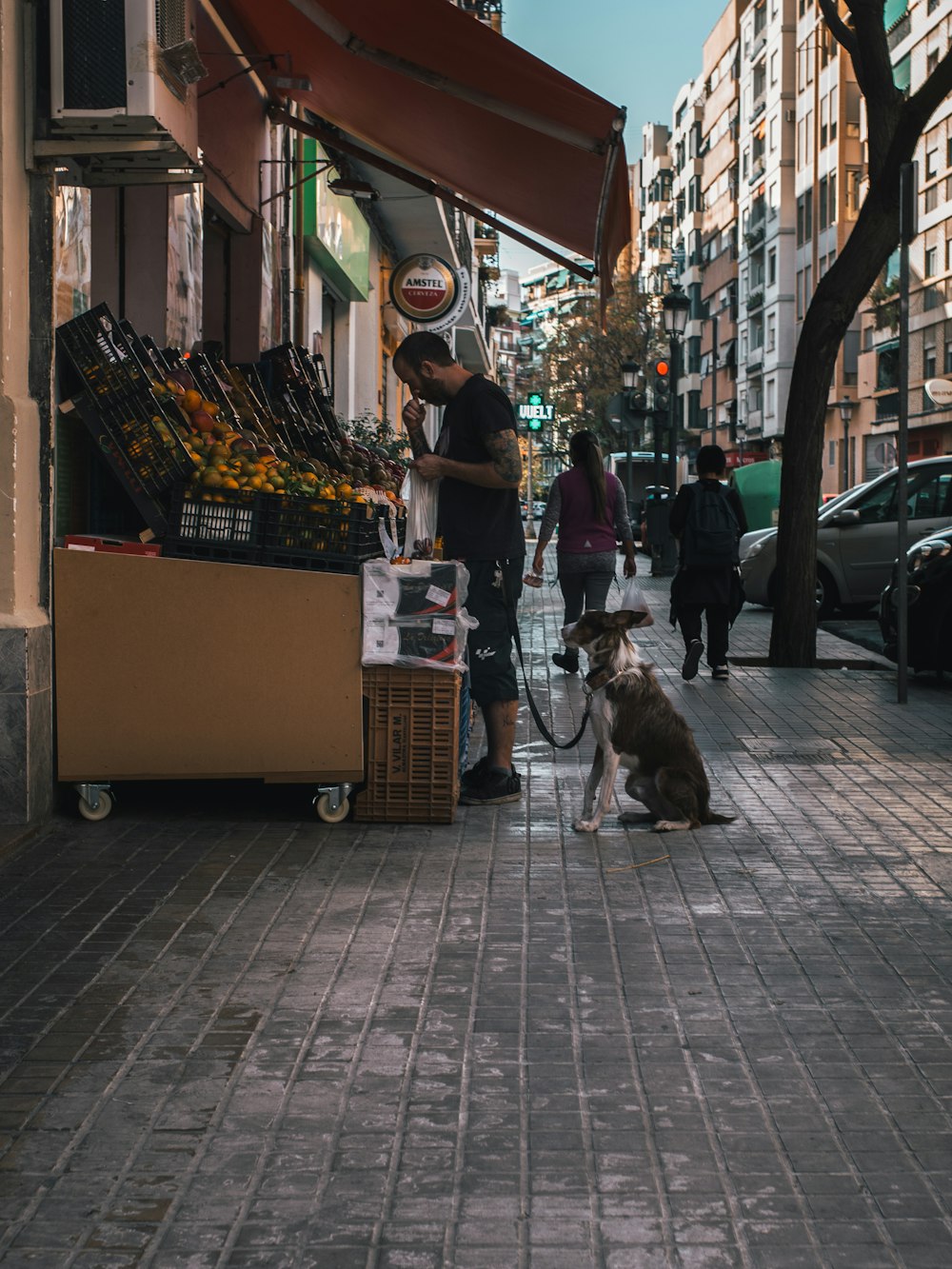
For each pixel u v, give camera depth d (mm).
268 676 6391
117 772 6410
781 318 68500
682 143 91938
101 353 6461
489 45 6676
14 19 6023
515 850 6074
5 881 5477
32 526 6219
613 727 6406
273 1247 2848
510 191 9852
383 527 7461
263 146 11602
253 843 6129
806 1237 2885
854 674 12547
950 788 7461
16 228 6102
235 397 8359
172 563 6336
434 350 6918
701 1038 3961
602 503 11727
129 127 6059
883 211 12438
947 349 51688
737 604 12328
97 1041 3904
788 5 67062
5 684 6055
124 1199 3043
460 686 6625
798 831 6465
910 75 54062
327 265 16781
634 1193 3066
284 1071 3715
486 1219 2955
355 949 4711
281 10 8805
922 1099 3561
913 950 4738
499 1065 3758
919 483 18172
